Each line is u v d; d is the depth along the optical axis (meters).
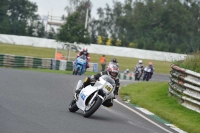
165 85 62.09
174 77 52.16
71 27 163.25
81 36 164.25
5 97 40.41
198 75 45.38
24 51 168.75
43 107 37.47
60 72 101.00
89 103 34.50
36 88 51.56
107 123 33.50
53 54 170.12
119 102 49.03
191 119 40.81
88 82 35.72
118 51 193.62
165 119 41.06
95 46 193.00
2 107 34.16
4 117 29.98
